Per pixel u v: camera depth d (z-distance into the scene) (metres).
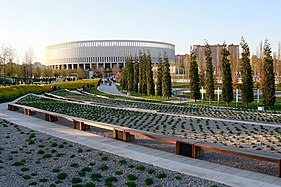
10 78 65.19
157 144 11.83
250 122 16.67
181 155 10.09
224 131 14.24
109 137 13.00
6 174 8.16
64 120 17.59
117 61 123.50
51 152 10.37
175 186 7.26
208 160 9.66
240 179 7.75
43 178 7.84
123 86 54.19
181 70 105.50
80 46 124.75
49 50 135.50
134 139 12.58
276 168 8.83
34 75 87.75
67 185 7.41
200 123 16.52
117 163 9.16
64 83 52.69
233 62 66.38
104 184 7.49
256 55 60.72
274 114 20.45
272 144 11.68
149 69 40.75
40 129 14.51
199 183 7.43
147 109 23.09
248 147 11.24
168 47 134.88
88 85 60.59
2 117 18.45
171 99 35.72
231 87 27.17
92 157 9.79
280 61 57.50
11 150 10.54
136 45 125.31
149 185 7.38
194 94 31.53
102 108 22.95
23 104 23.86
